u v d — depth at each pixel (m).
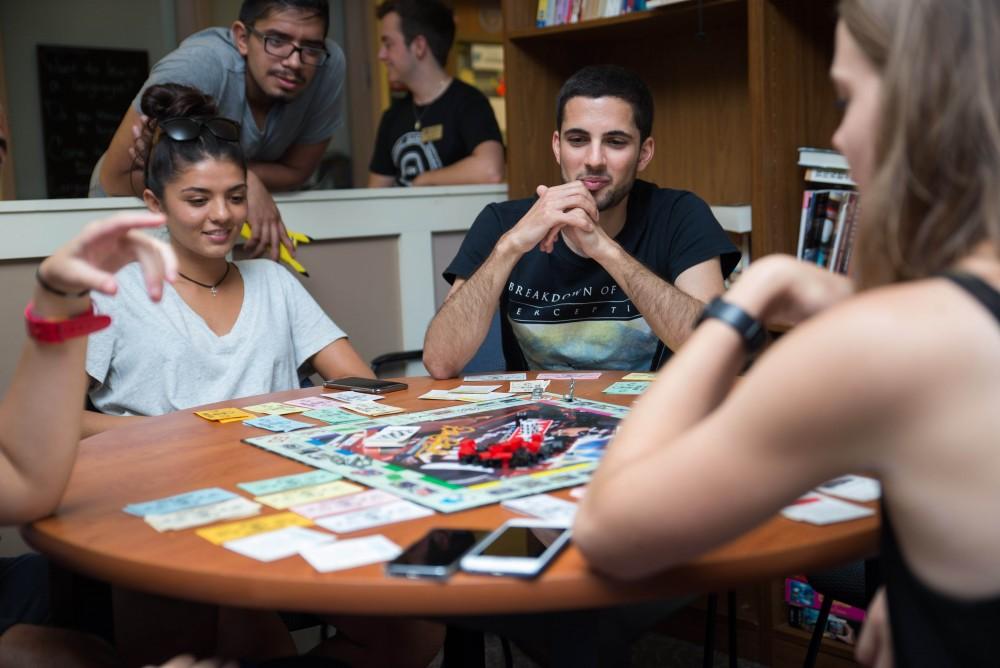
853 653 2.26
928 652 0.70
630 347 2.08
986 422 0.64
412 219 2.79
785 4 2.36
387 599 0.82
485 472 1.14
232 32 2.49
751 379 0.73
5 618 1.43
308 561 0.87
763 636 2.42
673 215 2.14
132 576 0.90
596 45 3.15
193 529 0.97
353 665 1.55
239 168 1.93
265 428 1.43
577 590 0.83
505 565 0.83
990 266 0.69
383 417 1.49
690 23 2.74
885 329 0.66
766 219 2.37
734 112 2.87
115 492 1.13
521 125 3.01
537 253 2.12
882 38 0.72
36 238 2.16
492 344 2.17
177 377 1.89
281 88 2.47
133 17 4.70
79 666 1.16
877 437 0.68
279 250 2.37
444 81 3.52
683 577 0.85
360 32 4.84
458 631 1.36
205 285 1.98
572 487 1.07
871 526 0.93
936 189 0.71
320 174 4.86
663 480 0.76
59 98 4.53
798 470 0.72
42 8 4.46
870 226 0.74
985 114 0.68
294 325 2.11
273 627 1.49
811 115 2.46
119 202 2.27
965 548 0.66
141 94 2.34
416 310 2.82
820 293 0.89
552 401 1.54
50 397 1.03
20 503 1.02
